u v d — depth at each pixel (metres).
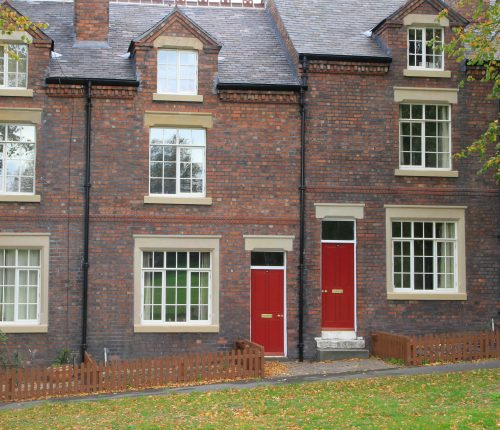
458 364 20.34
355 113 23.34
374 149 23.36
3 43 22.14
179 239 22.41
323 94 23.25
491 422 12.98
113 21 25.50
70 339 21.73
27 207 21.89
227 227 22.64
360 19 25.66
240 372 19.31
